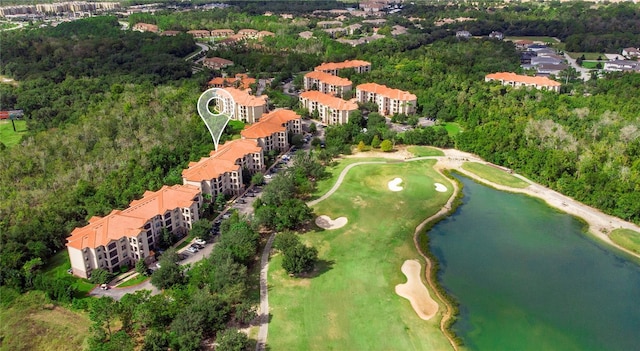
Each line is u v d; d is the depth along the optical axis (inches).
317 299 5191.9
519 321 5022.1
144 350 4271.7
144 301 4793.3
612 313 5162.4
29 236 5920.3
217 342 4357.8
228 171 7480.3
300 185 7746.1
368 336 4694.9
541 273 5836.6
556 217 7126.0
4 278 5369.1
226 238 5762.8
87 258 5497.1
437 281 5620.1
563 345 4712.1
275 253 6048.2
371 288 5423.2
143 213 6063.0
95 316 4579.2
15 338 4645.7
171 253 5580.7
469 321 5002.5
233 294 4845.0
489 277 5748.0
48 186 7308.1
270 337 4630.9
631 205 6870.1
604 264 6028.5
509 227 6860.2
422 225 6855.3
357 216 6988.2
